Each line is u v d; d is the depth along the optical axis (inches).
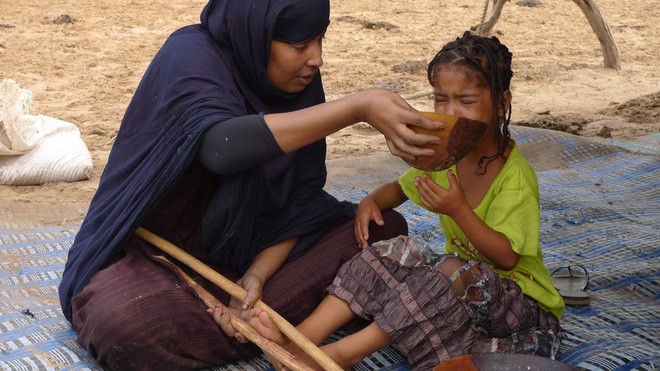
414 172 131.1
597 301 141.1
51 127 230.8
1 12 517.7
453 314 112.8
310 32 118.9
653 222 179.6
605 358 118.6
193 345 115.6
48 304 141.1
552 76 389.7
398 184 134.3
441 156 106.9
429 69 118.6
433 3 601.0
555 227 176.2
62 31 470.0
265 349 110.9
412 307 112.0
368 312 115.0
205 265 120.4
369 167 222.1
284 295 123.2
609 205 190.4
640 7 609.0
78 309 118.1
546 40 487.2
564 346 123.5
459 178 124.6
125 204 119.0
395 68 393.7
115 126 292.0
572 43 481.4
